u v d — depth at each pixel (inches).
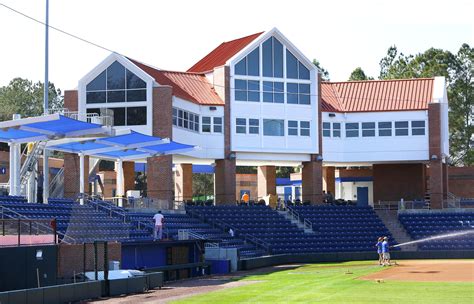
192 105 2684.5
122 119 2481.5
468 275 1717.5
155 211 2342.5
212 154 2760.8
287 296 1316.4
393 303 1182.9
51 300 1216.2
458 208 2903.5
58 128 1701.5
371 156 3009.4
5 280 1279.5
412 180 3139.8
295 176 3919.8
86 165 2433.6
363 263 2317.9
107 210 2036.2
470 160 4301.2
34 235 1414.9
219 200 2792.8
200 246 2075.5
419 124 2984.7
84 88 2508.6
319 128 2955.2
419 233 2770.7
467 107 4365.2
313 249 2573.8
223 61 2869.1
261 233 2588.6
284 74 2910.9
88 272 1467.8
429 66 4441.4
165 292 1467.8
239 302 1235.9
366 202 3373.5
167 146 2201.0
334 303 1194.6
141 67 2556.6
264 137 2856.8
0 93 5128.0
